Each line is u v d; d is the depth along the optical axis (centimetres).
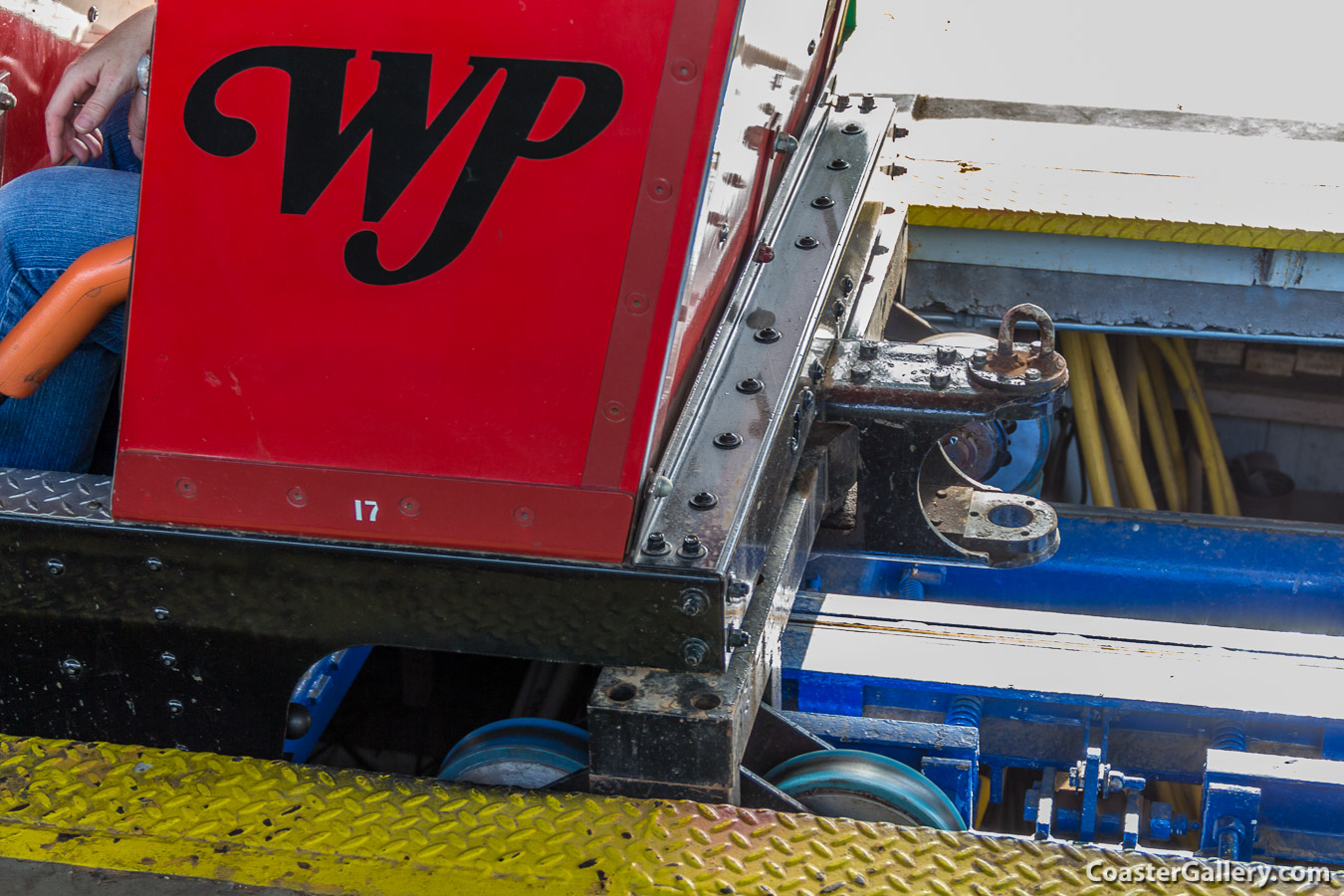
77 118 197
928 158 361
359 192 150
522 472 153
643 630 156
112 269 174
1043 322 211
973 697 235
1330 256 326
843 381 214
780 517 196
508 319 150
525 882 162
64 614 176
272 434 158
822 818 171
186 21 150
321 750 250
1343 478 404
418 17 146
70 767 182
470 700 254
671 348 150
